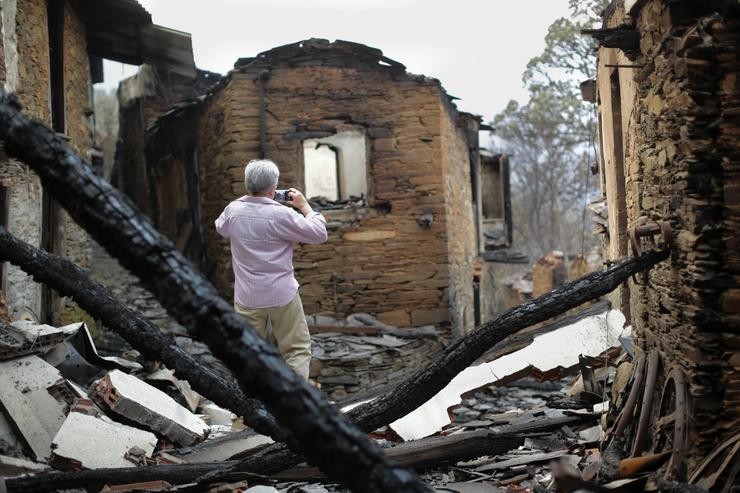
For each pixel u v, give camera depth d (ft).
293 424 6.41
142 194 61.67
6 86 21.45
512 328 12.64
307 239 15.37
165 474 12.64
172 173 52.47
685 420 11.53
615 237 24.93
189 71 45.60
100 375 18.49
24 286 22.89
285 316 15.26
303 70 37.83
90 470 12.01
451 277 39.29
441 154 38.45
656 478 11.11
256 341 6.61
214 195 41.57
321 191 45.93
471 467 14.60
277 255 15.17
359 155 41.22
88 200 6.86
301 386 6.47
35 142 6.99
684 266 12.14
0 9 20.68
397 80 38.29
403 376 32.83
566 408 18.76
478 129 51.24
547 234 120.98
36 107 25.23
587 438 15.74
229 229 15.19
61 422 14.52
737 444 10.47
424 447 14.34
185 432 15.79
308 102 37.93
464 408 26.76
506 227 63.05
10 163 22.18
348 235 38.47
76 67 32.91
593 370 20.42
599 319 22.18
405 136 38.37
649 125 14.11
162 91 59.16
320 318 38.06
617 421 13.35
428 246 38.55
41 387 15.02
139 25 39.27
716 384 11.34
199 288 6.75
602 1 34.09
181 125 48.29
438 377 13.04
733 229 11.21
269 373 6.49
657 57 13.17
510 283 89.20
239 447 15.26
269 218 15.05
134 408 15.51
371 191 38.70
